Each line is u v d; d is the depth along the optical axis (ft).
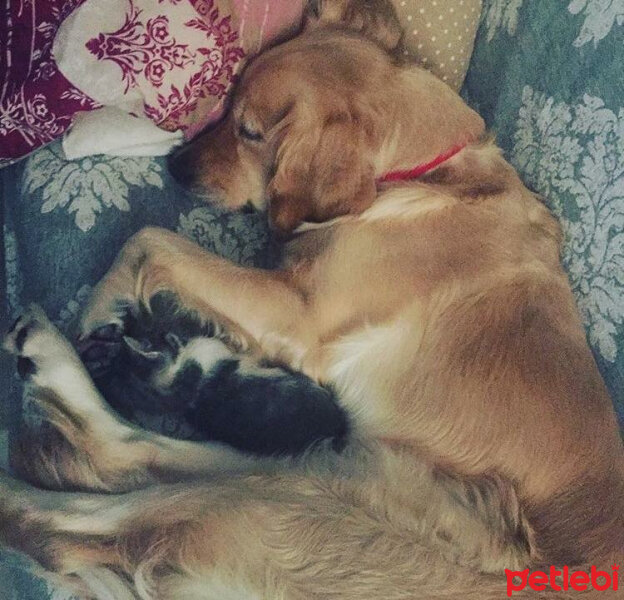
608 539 2.38
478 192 2.62
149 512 2.39
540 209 2.62
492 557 2.39
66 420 2.46
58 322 2.54
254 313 2.58
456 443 2.50
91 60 2.42
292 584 2.36
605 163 2.43
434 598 2.36
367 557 2.38
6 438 2.65
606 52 2.44
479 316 2.53
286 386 2.58
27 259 2.60
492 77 2.86
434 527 2.44
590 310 2.51
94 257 2.58
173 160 2.70
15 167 2.74
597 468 2.42
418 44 2.76
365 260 2.59
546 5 2.65
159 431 2.56
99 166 2.62
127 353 2.53
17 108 2.48
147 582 2.35
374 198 2.58
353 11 2.71
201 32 2.50
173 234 2.62
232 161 2.72
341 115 2.55
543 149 2.65
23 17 2.47
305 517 2.41
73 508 2.40
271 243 2.80
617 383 2.43
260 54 2.66
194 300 2.58
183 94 2.56
